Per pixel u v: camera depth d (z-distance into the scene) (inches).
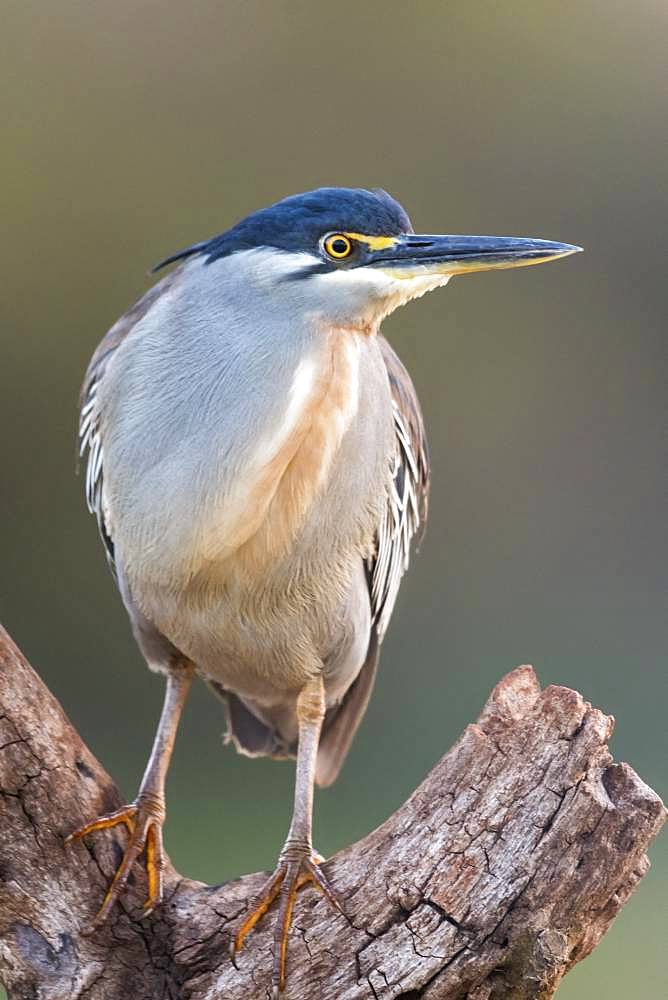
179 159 631.8
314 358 241.1
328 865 228.4
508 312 626.8
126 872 231.1
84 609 577.9
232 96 636.7
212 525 241.8
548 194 651.5
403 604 585.0
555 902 213.3
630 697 584.7
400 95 645.3
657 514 622.8
